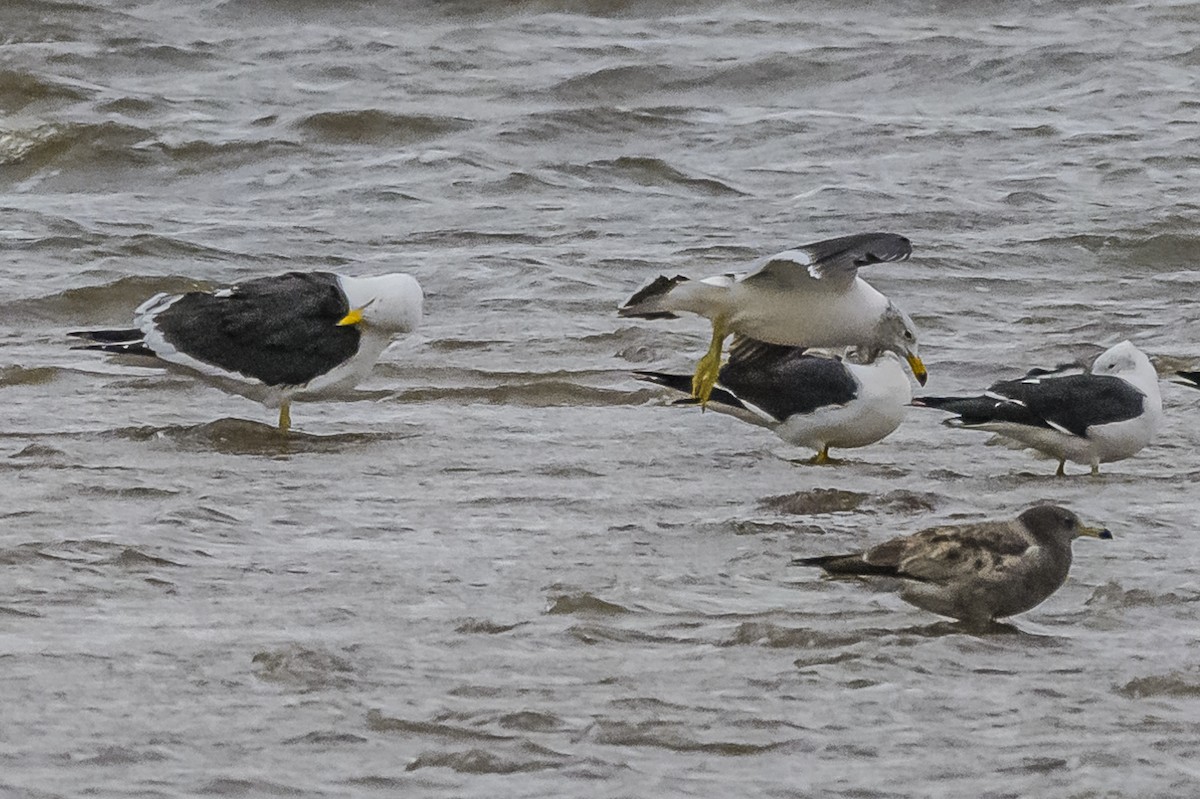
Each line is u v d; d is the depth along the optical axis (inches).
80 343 823.7
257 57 1515.7
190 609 427.2
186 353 663.8
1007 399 617.0
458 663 390.3
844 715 363.9
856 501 558.9
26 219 1059.9
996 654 406.3
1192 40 1551.4
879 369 625.3
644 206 1148.5
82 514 517.3
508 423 684.7
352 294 674.2
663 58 1519.4
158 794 316.8
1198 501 569.3
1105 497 576.7
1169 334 869.8
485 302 919.0
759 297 568.1
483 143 1301.7
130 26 1598.2
